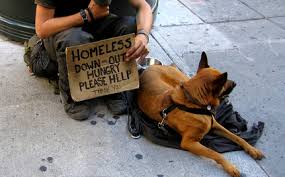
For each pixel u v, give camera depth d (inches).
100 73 105.9
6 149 97.7
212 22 171.5
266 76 137.2
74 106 109.3
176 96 100.4
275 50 154.3
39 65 116.8
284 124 115.0
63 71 106.7
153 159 99.3
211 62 142.2
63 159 96.7
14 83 121.2
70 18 103.7
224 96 101.5
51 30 104.2
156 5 159.0
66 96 110.1
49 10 103.5
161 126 103.2
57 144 100.8
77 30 103.4
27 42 126.3
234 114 112.1
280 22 176.9
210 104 97.8
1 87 118.7
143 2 115.6
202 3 187.9
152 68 116.3
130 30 110.5
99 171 94.4
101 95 108.0
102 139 104.0
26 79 123.6
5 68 127.6
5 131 103.1
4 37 144.6
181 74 117.1
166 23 166.1
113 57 105.0
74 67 102.8
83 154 98.7
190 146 98.7
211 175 95.9
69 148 100.0
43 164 94.8
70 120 109.3
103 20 112.3
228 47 153.5
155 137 103.3
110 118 111.7
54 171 93.2
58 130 105.3
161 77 113.1
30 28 136.3
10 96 115.6
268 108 121.0
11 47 139.3
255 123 113.8
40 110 111.7
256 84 132.1
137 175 94.3
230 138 104.0
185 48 149.7
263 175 97.6
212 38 158.9
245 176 96.5
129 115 111.0
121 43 103.4
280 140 109.2
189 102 98.0
